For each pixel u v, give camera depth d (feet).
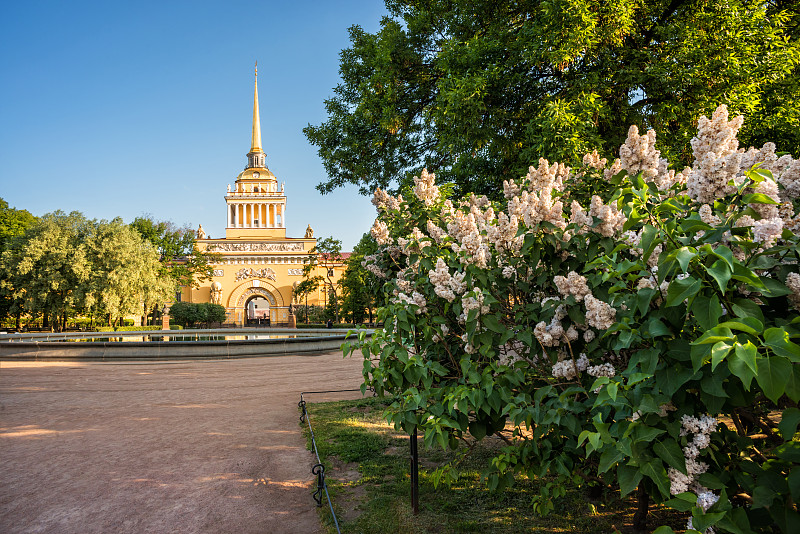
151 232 191.31
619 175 10.18
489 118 33.50
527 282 12.20
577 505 15.07
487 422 12.10
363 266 17.49
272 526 14.62
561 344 11.35
